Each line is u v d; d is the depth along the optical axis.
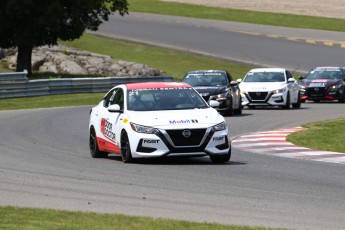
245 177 49.09
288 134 78.44
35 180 47.22
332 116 101.31
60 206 38.12
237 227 32.06
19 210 35.47
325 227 33.47
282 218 35.44
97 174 50.12
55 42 164.12
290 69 175.62
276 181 47.44
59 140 73.44
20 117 97.88
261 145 69.81
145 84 60.97
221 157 56.16
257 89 115.06
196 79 104.81
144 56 189.75
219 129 55.41
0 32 159.88
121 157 61.22
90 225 31.66
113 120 58.56
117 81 146.50
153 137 54.50
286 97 115.12
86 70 171.00
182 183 46.22
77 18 162.00
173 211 37.03
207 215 36.03
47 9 154.12
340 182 47.31
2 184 45.50
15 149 65.62
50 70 169.62
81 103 124.56
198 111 56.81
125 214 35.84
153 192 42.72
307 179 48.50
